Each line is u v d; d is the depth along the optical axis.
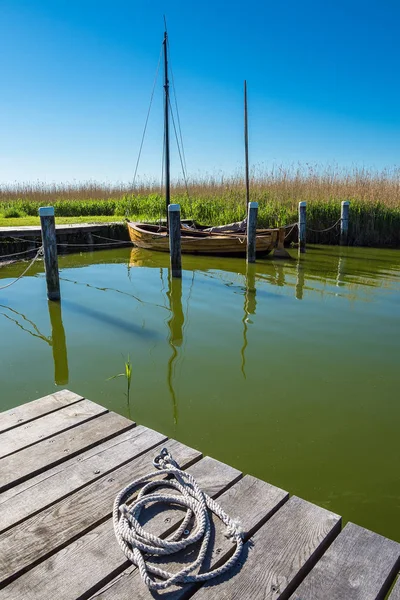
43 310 6.82
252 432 3.54
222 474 2.33
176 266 8.85
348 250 12.91
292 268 10.06
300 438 3.46
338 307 6.98
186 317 6.48
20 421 2.81
